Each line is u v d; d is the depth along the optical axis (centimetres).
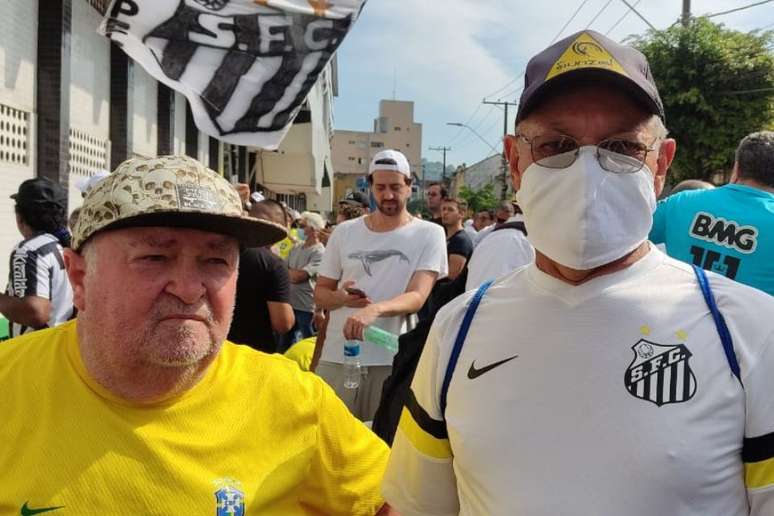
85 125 827
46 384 143
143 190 134
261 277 389
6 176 632
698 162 1816
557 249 133
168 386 144
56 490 135
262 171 1992
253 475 153
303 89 496
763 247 293
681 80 1780
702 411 118
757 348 120
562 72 130
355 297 367
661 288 131
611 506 118
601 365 125
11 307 345
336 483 170
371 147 9675
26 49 666
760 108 1742
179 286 138
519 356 134
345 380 362
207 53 470
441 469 152
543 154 137
